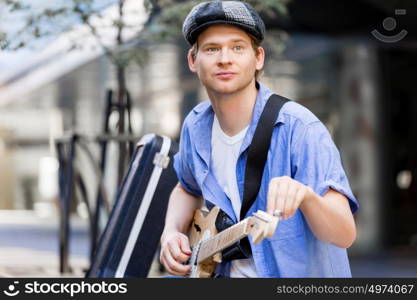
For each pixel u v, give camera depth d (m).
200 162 2.60
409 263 10.59
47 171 34.69
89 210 5.96
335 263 2.42
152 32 5.84
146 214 3.80
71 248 12.12
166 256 2.65
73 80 15.68
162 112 22.47
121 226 3.81
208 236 2.56
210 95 2.46
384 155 12.78
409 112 13.36
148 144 3.87
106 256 3.81
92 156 5.79
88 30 5.75
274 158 2.39
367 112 12.64
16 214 32.66
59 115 23.94
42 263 7.70
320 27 9.28
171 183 3.84
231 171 2.50
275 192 2.06
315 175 2.31
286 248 2.36
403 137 13.27
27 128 33.12
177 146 3.89
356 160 12.64
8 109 23.05
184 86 17.45
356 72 12.58
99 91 17.72
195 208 2.89
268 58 7.47
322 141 2.34
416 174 13.26
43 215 30.84
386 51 12.78
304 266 2.38
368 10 8.63
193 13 2.38
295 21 8.95
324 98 13.79
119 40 5.86
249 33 2.36
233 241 2.27
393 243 12.78
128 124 5.97
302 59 12.27
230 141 2.49
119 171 5.71
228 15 2.32
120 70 5.98
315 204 2.15
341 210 2.22
